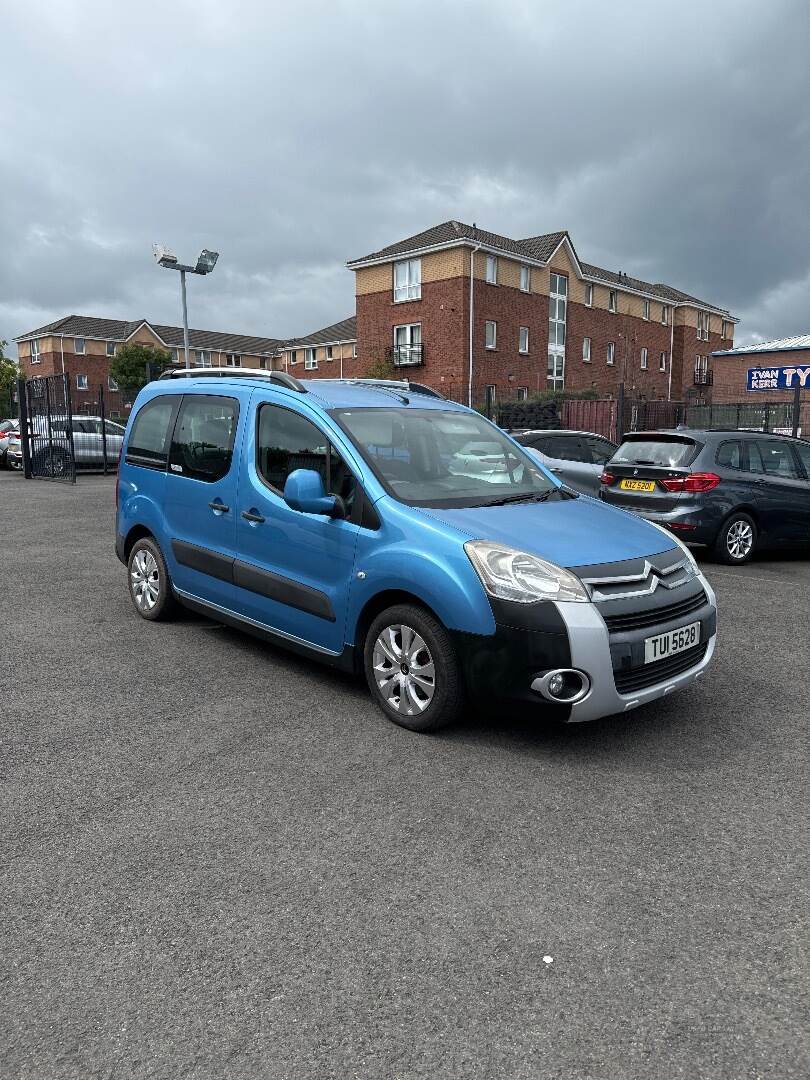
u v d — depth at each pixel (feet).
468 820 9.64
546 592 10.87
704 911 7.88
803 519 28.63
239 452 15.48
